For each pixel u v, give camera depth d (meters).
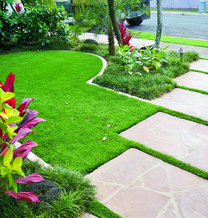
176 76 6.77
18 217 2.46
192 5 22.69
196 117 4.47
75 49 10.06
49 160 3.43
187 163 3.31
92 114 4.68
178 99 5.31
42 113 4.79
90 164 3.33
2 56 9.31
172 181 3.01
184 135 3.96
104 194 2.87
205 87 5.88
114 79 6.26
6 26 9.99
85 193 2.79
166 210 2.61
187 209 2.61
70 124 4.35
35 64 8.10
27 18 10.00
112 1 7.19
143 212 2.60
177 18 18.00
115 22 7.51
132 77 6.29
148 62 6.85
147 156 3.48
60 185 2.85
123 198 2.80
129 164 3.34
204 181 2.99
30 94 5.73
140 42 10.44
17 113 2.28
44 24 10.03
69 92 5.77
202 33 12.63
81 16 9.01
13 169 2.17
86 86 6.08
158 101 5.27
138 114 4.64
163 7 24.48
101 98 5.39
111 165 3.33
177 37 11.85
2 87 2.60
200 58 8.37
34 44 10.92
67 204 2.55
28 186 2.71
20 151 2.59
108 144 3.76
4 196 2.62
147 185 2.97
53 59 8.63
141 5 9.22
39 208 2.50
